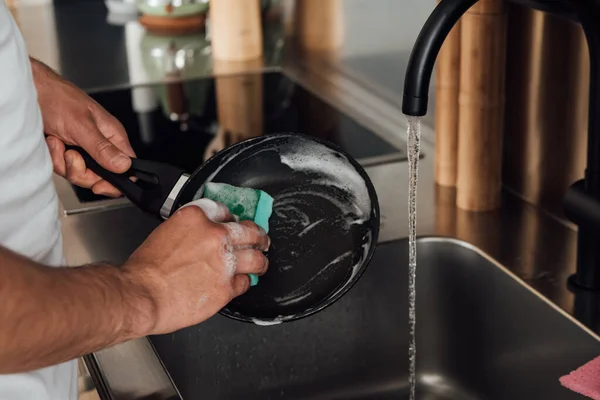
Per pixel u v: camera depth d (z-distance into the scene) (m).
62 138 0.88
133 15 2.05
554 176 1.10
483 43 1.04
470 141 1.09
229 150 0.85
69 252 1.07
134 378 0.84
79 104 0.88
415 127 0.77
